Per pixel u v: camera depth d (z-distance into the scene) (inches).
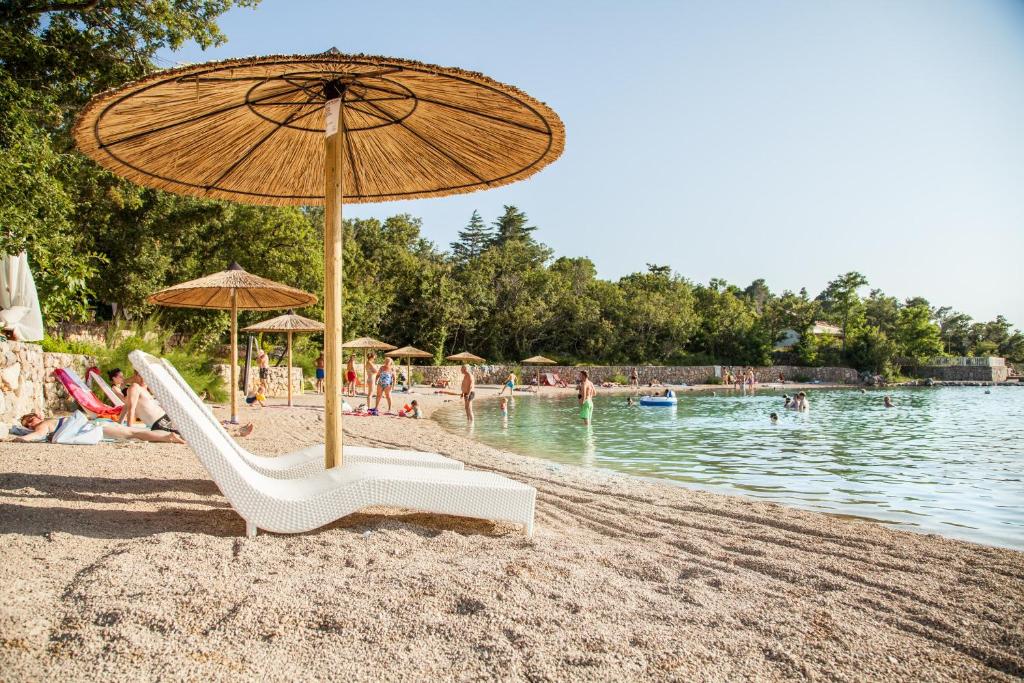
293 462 211.8
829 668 96.5
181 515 170.2
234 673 86.1
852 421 814.5
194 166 205.9
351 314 1593.3
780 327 2935.5
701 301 2945.4
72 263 475.5
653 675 91.0
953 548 188.5
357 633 99.0
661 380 2271.2
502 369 1925.4
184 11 567.5
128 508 173.9
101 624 97.3
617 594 123.2
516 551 149.3
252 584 115.3
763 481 336.8
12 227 388.2
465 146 202.2
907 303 4409.5
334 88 169.0
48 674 83.4
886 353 2773.1
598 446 497.7
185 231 924.0
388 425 566.9
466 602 112.3
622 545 172.1
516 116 173.6
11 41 476.1
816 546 185.6
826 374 2684.5
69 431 298.0
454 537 158.6
